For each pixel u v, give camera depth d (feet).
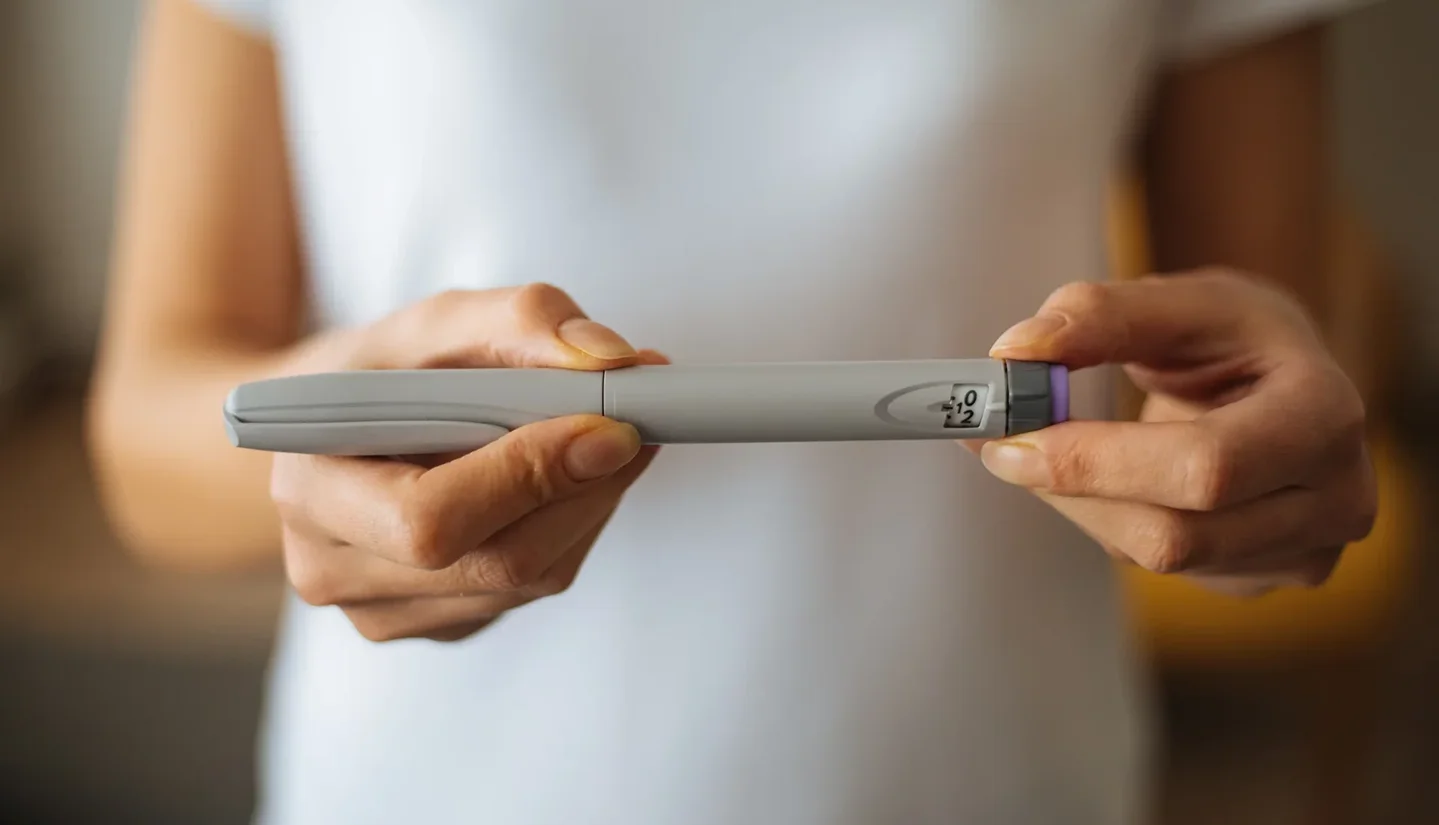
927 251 1.38
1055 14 1.36
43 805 2.81
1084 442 1.13
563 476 1.12
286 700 1.57
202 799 2.83
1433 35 2.59
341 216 1.45
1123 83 1.44
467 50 1.35
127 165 3.05
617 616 1.41
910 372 1.17
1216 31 1.50
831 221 1.38
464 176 1.39
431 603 1.22
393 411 1.15
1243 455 1.11
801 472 1.40
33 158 3.04
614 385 1.17
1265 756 2.68
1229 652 2.68
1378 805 2.65
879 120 1.36
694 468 1.40
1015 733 1.45
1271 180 1.58
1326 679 2.67
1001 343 1.17
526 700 1.42
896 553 1.41
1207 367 1.22
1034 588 1.45
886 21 1.34
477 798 1.43
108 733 2.81
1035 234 1.41
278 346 1.56
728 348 1.40
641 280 1.39
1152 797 2.57
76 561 2.77
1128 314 1.17
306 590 1.21
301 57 1.42
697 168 1.37
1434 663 2.61
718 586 1.41
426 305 1.22
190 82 1.50
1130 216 1.76
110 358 1.52
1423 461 2.65
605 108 1.36
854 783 1.42
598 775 1.42
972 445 1.21
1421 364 2.69
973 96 1.35
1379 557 2.59
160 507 1.47
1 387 3.05
